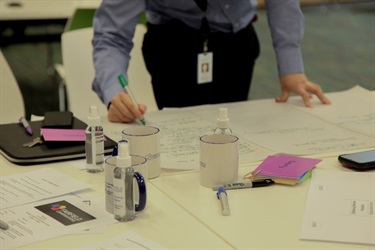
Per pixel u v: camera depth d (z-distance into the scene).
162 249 1.05
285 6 2.14
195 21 2.18
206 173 1.34
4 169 1.47
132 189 1.16
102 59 2.01
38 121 1.78
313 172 1.40
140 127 1.42
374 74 5.10
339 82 4.93
